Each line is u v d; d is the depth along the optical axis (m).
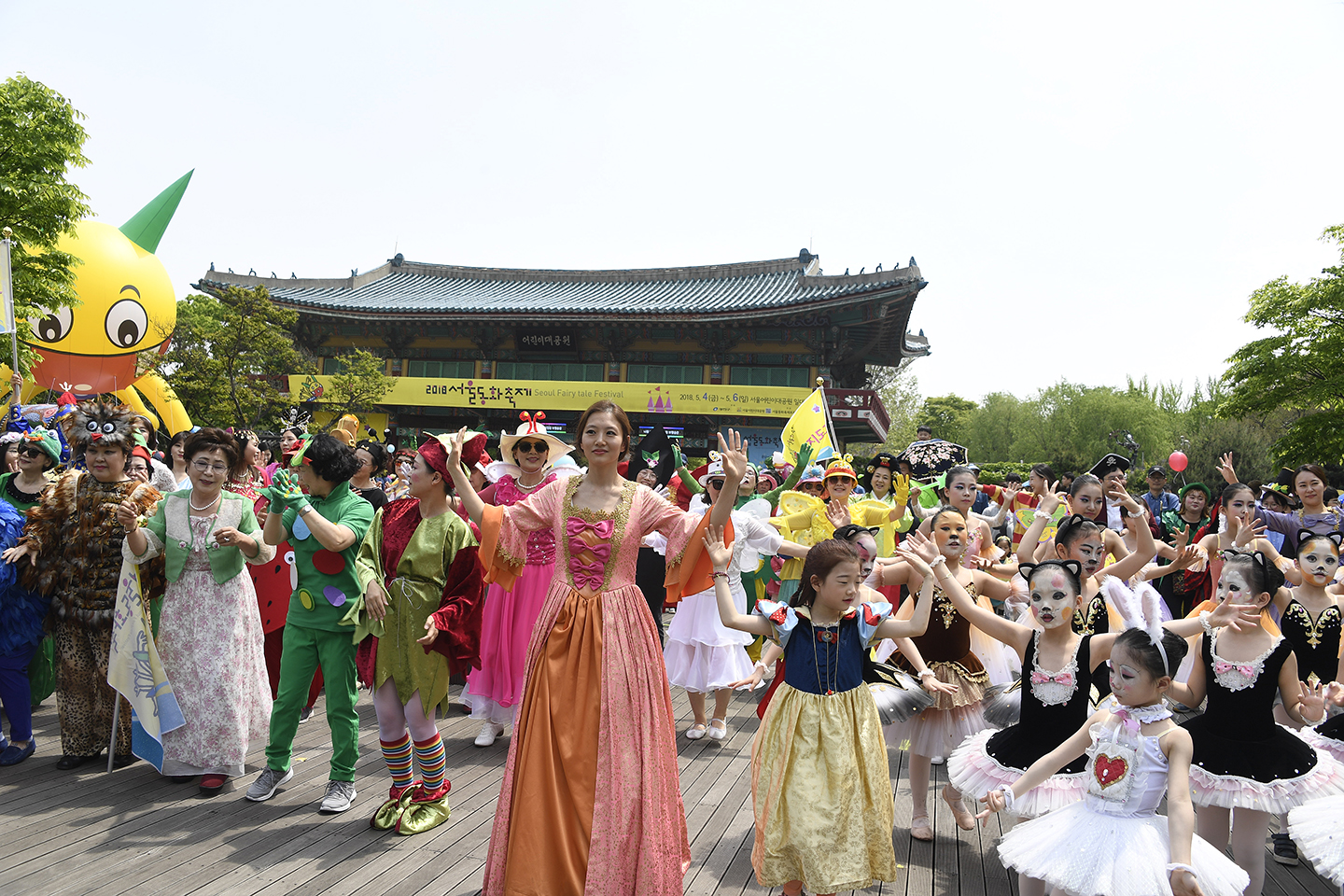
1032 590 3.67
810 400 10.30
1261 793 3.53
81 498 5.05
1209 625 3.85
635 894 3.08
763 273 36.44
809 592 3.69
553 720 3.20
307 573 4.53
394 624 4.20
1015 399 59.84
